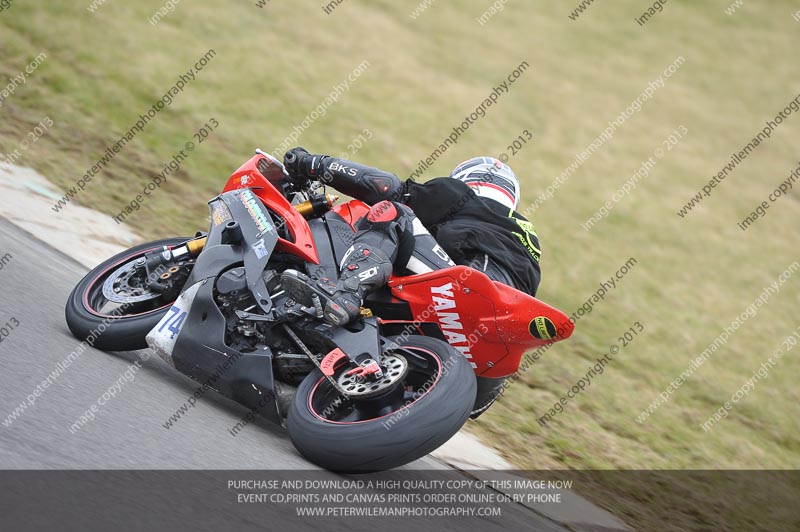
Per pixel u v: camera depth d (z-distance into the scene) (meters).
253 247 17.41
